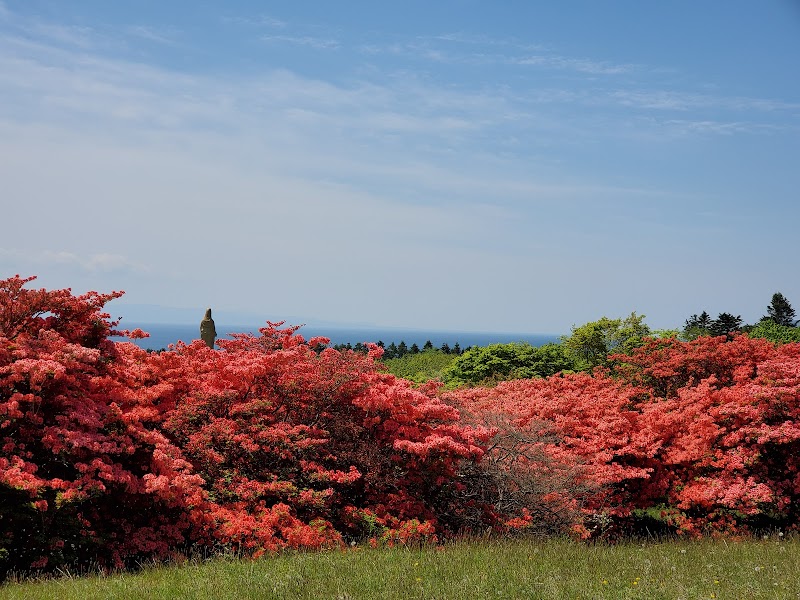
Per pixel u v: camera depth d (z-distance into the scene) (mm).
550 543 11305
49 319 10766
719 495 14141
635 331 34344
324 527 11203
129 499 10664
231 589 7699
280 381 12820
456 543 11070
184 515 10664
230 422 11758
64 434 9602
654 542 12773
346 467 12734
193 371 12969
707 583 8078
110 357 11070
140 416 10648
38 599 7492
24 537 9602
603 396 19391
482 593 7473
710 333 40406
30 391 9812
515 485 13820
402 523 12250
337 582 7957
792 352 21422
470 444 13172
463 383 32406
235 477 11531
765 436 13875
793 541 11867
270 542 10438
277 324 16000
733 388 16406
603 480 14414
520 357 34062
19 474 8906
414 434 13102
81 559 9969
